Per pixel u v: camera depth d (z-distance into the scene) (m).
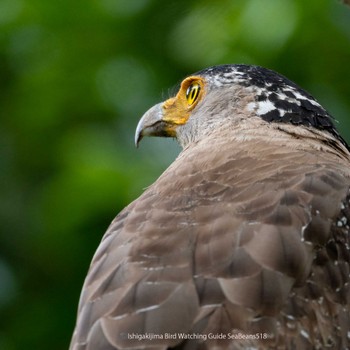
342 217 8.65
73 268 15.03
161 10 15.98
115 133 15.53
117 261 8.38
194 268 8.03
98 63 16.11
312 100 10.88
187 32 15.53
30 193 16.00
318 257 8.30
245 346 7.64
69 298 15.01
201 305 7.81
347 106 15.07
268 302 7.85
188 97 11.59
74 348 7.97
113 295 8.07
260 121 10.82
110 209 14.52
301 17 14.84
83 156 15.01
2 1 16.53
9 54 16.59
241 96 11.08
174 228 8.45
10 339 14.98
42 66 16.27
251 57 14.94
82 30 16.27
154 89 15.72
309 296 8.07
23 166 16.17
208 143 10.47
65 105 16.08
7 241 15.53
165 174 9.70
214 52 15.16
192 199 8.81
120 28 16.12
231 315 7.75
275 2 14.95
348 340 8.16
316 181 8.84
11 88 16.53
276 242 8.16
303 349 7.86
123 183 14.49
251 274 7.95
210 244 8.20
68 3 16.20
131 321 7.82
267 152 9.66
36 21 16.39
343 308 8.23
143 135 11.80
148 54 15.94
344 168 9.49
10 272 15.34
